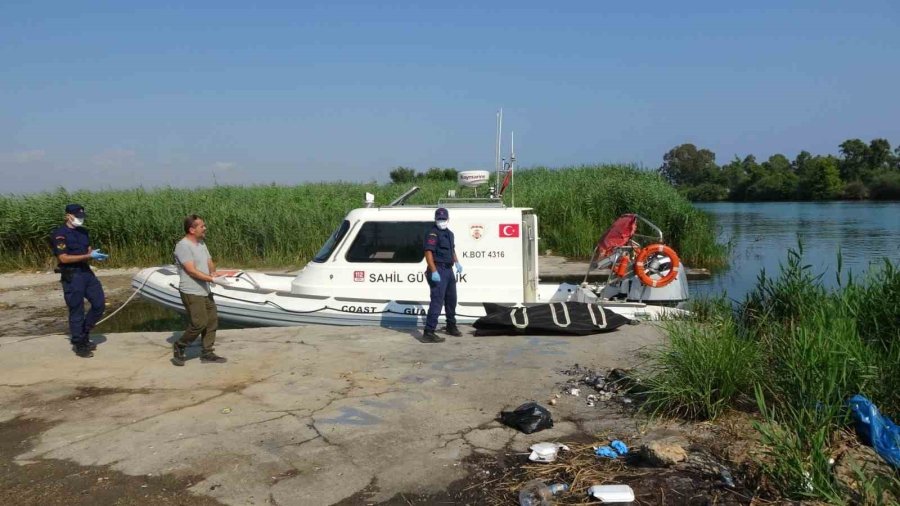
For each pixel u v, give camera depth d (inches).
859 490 144.7
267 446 178.4
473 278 333.1
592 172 1104.2
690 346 204.7
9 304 496.4
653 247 342.3
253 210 755.4
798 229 1016.9
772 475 151.3
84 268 271.1
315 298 335.9
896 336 226.8
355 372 246.1
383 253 338.3
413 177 1766.7
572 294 367.6
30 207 717.3
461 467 165.5
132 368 255.0
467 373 242.7
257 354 272.5
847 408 179.8
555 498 147.7
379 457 171.2
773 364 207.9
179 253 251.6
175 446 179.2
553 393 219.6
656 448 164.2
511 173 368.8
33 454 176.2
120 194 835.4
